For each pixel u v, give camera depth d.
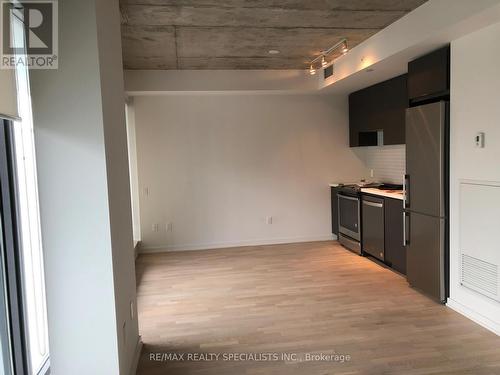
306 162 6.34
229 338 3.05
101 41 2.08
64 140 2.03
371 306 3.60
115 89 2.40
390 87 4.96
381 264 4.95
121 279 2.34
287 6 3.28
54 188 2.04
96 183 2.06
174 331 3.20
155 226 6.04
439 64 3.53
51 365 2.11
